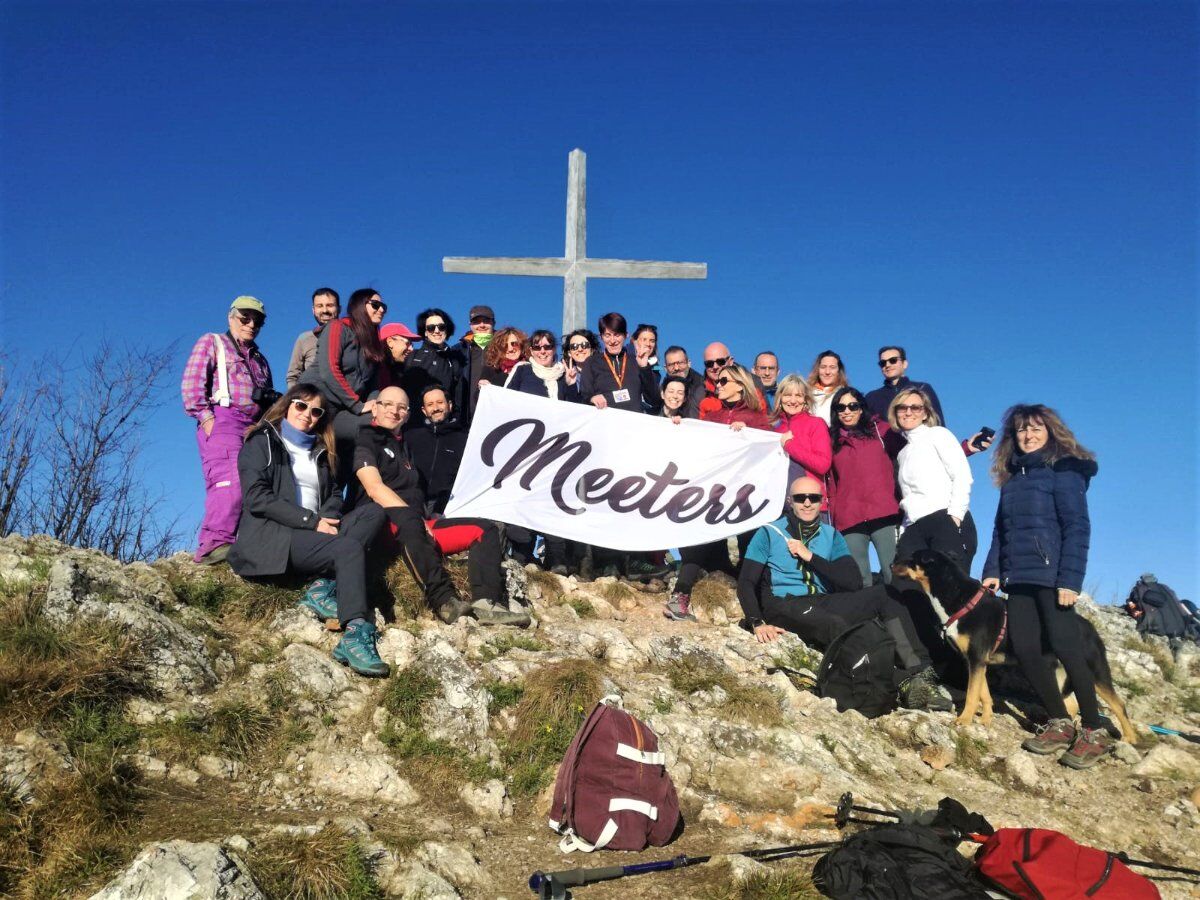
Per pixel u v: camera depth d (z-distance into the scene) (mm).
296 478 6355
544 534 7758
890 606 7363
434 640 6133
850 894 4316
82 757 4559
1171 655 10039
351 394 7125
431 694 5605
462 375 8453
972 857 5039
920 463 7992
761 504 8156
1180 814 6148
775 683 6797
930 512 7871
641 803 4875
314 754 5109
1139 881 4594
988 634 7086
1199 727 8219
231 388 6820
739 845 4926
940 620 7941
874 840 4586
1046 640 7059
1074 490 6965
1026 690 8094
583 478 7992
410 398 7938
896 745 6648
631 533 7922
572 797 4867
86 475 11039
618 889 4414
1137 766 6656
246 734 5098
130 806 4391
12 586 5602
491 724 5637
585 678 5863
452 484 8047
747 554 7809
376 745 5312
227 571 6391
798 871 4582
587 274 11094
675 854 4824
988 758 6672
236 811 4598
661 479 8109
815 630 7465
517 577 7598
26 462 10828
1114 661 9484
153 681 5207
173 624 5621
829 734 6340
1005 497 7254
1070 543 6895
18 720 4617
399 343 7695
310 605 6191
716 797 5512
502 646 6406
